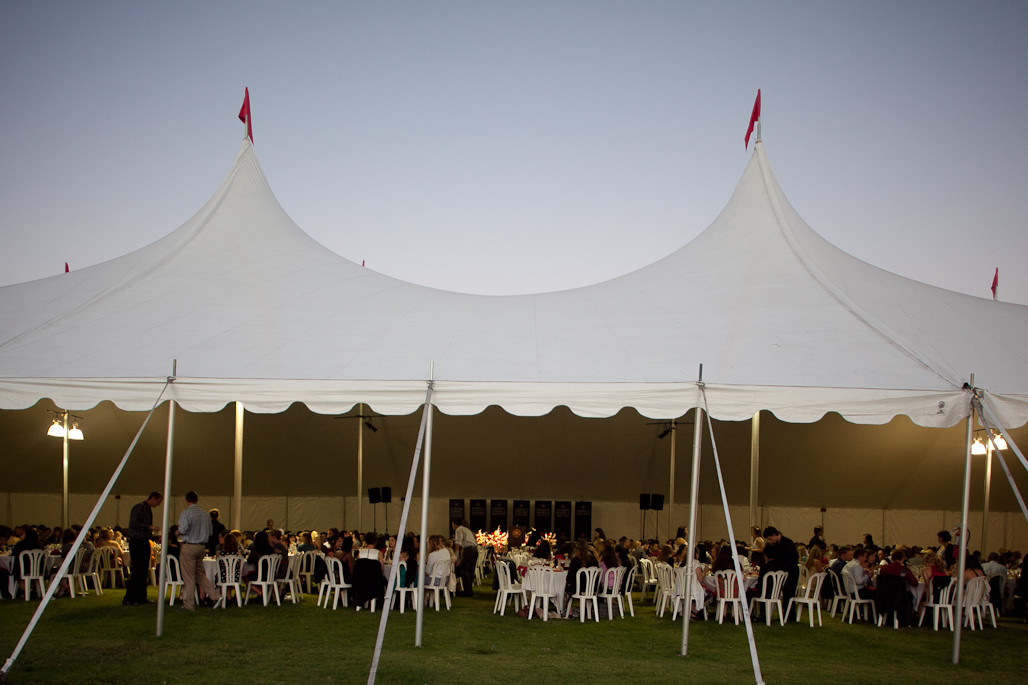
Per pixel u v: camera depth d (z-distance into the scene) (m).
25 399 7.57
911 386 7.52
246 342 8.78
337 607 9.79
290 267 11.69
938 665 7.22
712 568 9.72
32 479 18.36
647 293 10.57
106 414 16.88
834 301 9.60
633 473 18.31
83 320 9.34
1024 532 18.05
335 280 11.35
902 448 17.20
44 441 17.38
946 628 9.51
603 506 18.97
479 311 10.16
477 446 17.86
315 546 12.80
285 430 17.53
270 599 10.55
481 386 7.56
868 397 7.36
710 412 7.43
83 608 9.42
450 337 9.02
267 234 13.08
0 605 9.67
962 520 7.46
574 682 6.17
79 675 6.12
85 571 11.09
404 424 17.52
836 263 11.58
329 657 6.87
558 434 17.61
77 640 7.49
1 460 17.75
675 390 7.48
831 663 7.17
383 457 18.17
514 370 7.93
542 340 8.88
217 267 11.24
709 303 9.88
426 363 8.18
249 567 10.16
